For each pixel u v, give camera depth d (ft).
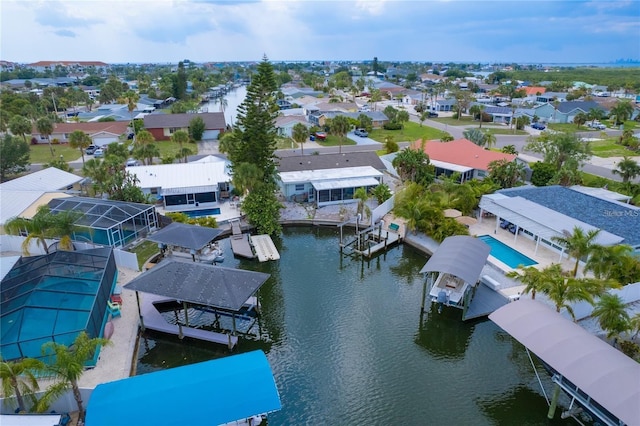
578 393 69.62
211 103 552.41
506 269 119.85
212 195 170.19
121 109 404.57
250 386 69.62
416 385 82.79
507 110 400.26
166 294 93.61
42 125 255.70
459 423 74.02
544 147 225.35
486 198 150.20
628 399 60.85
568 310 90.43
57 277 93.56
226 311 106.83
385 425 73.51
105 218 133.28
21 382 66.85
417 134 326.44
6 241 131.54
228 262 131.85
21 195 149.79
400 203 159.33
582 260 120.26
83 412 70.64
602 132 310.86
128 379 70.64
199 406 65.46
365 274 126.52
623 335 89.81
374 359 90.12
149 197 162.71
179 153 231.71
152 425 62.18
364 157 208.85
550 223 126.21
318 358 90.43
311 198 179.83
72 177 182.60
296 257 136.98
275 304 110.73
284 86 620.08
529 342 75.66
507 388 82.02
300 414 75.66
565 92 547.08
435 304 109.91
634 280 106.11
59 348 66.95
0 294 89.25
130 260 120.78
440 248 115.34
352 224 157.99
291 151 265.13
